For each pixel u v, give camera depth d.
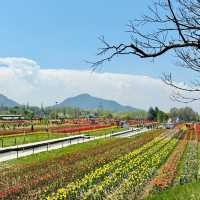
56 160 44.25
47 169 37.69
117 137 88.81
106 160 45.28
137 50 10.42
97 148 60.41
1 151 51.62
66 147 61.81
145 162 43.66
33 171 36.34
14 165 39.81
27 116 163.88
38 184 29.56
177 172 37.78
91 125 131.12
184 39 10.34
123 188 28.56
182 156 52.41
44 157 47.38
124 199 25.73
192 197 16.97
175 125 165.88
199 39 10.38
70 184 28.84
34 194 26.09
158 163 42.47
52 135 86.12
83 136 84.56
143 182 31.17
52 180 31.34
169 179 31.69
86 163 42.62
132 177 32.44
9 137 76.38
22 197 25.33
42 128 103.50
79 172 35.81
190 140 81.12
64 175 33.94
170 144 69.44
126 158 47.38
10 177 32.78
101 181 31.20
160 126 158.12
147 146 64.12
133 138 84.06
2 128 100.75
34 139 74.44
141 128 136.88
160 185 28.80
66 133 93.38
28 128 102.88
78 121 150.12
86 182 29.67
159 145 66.81
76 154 50.75
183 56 10.68
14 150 54.66
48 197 23.59
